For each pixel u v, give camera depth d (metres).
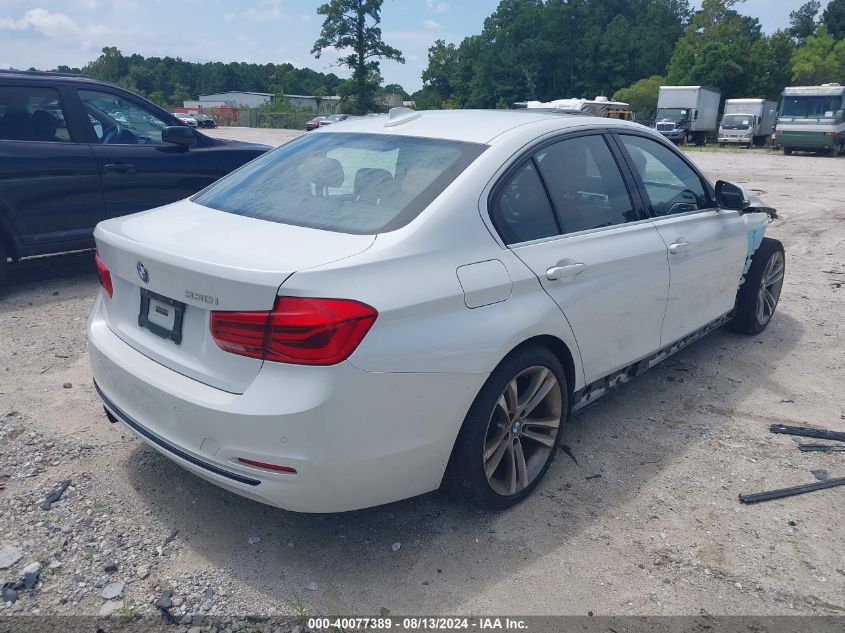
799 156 29.38
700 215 4.36
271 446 2.40
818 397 4.43
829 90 28.31
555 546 2.92
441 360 2.61
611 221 3.62
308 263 2.45
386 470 2.60
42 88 5.97
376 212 2.84
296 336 2.34
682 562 2.85
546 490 3.32
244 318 2.40
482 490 2.95
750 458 3.67
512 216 3.05
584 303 3.28
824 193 14.81
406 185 2.96
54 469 3.34
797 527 3.10
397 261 2.58
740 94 62.91
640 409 4.22
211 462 2.53
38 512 3.02
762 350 5.24
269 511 3.09
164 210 3.33
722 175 18.94
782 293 6.83
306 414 2.36
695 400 4.36
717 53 62.19
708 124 40.94
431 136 3.31
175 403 2.58
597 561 2.84
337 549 2.86
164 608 2.52
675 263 3.99
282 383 2.38
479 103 87.31
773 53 62.62
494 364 2.79
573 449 3.72
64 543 2.84
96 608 2.51
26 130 5.84
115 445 3.57
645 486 3.39
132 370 2.78
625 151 3.84
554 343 3.23
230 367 2.51
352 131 3.65
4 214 5.68
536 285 3.03
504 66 84.50
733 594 2.68
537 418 3.28
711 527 3.08
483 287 2.78
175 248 2.67
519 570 2.77
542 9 84.56
